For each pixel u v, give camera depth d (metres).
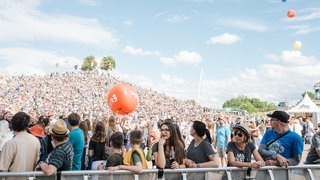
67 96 66.19
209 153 5.20
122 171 4.43
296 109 29.97
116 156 5.31
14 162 4.55
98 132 7.09
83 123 7.88
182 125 22.70
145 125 15.60
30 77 79.38
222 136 11.96
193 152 5.34
